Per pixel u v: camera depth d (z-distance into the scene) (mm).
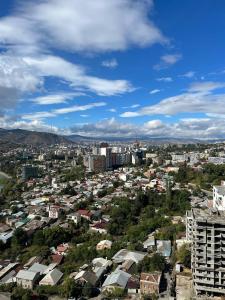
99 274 168250
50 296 157750
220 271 141375
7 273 183625
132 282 159750
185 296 146250
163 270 170125
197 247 143875
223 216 148250
